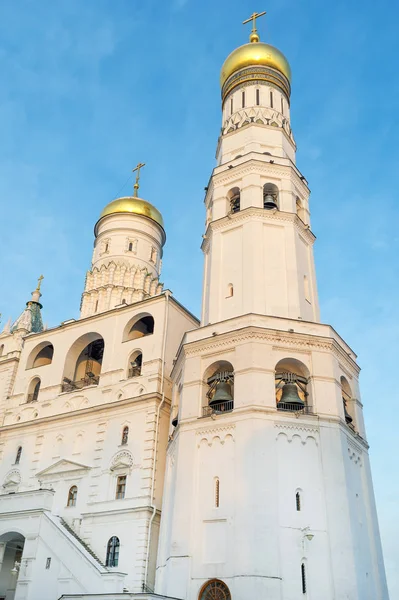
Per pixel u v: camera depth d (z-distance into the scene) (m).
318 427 33.31
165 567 33.50
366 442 37.53
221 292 40.78
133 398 43.72
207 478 32.75
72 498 42.94
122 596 28.19
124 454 42.19
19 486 45.97
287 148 48.69
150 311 47.81
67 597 29.52
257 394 33.41
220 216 44.50
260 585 27.89
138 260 61.03
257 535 29.12
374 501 35.19
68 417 46.72
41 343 53.59
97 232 64.88
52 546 36.44
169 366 45.38
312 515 30.70
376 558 32.75
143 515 38.62
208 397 36.47
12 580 41.66
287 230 42.28
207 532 31.17
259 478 30.72
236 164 46.19
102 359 49.28
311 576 29.05
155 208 65.88
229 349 36.16
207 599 29.44
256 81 51.94
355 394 38.56
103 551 38.75
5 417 51.00
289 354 35.59
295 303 39.22
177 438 35.59
